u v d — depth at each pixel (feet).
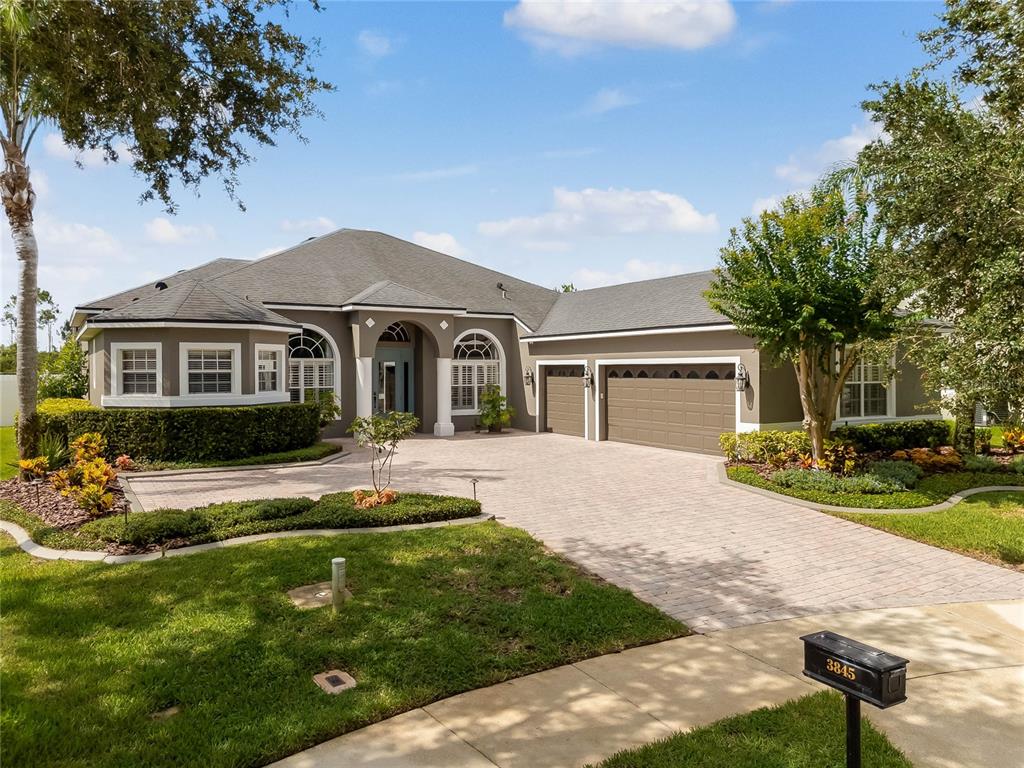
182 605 19.84
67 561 24.45
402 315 68.39
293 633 17.93
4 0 28.50
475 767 12.50
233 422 50.19
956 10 36.73
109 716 13.78
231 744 12.89
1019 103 35.50
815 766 12.39
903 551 28.55
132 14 31.81
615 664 17.21
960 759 13.00
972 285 33.30
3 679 15.26
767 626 20.06
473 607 20.12
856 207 40.16
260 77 39.63
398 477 44.86
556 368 73.36
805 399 43.70
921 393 62.59
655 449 60.03
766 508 35.83
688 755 12.75
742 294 42.04
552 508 35.24
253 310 57.21
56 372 91.15
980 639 19.36
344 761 12.69
